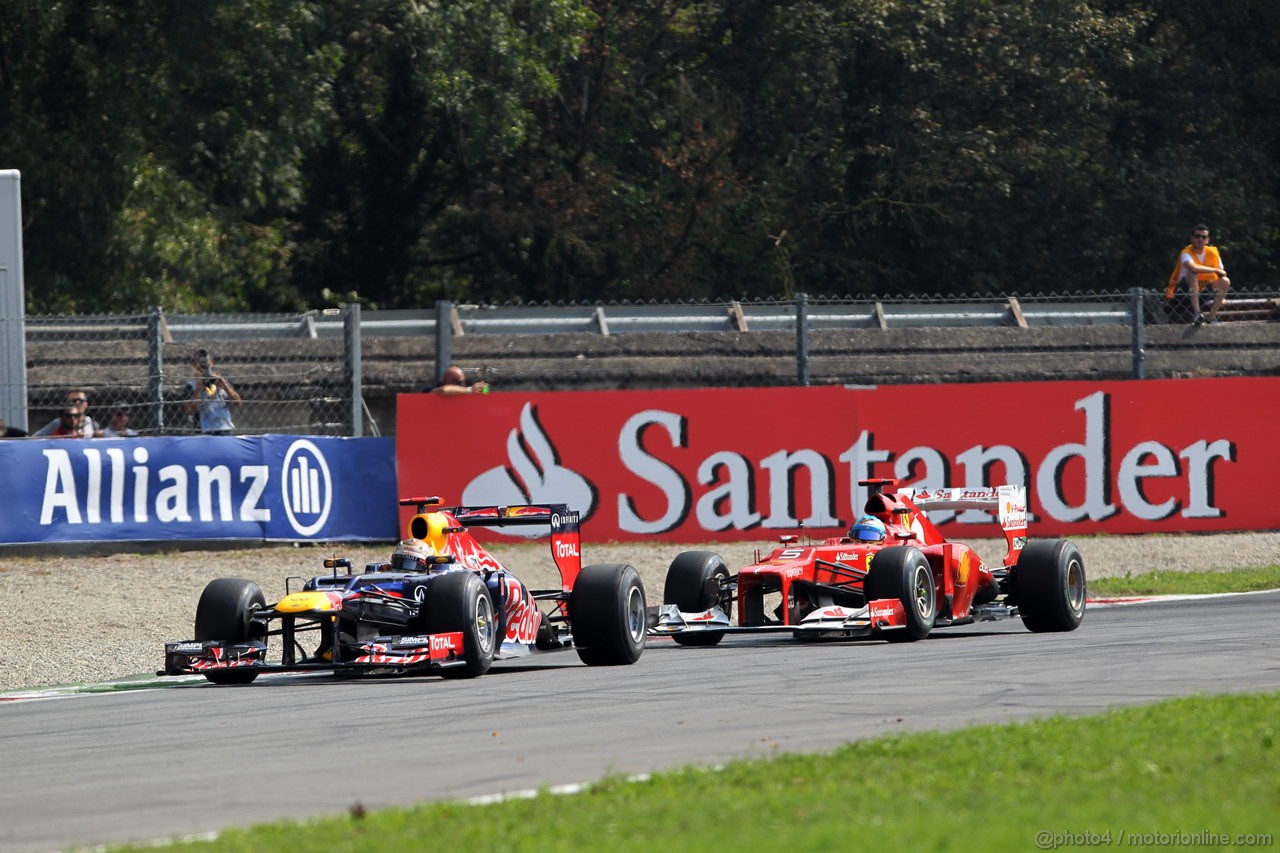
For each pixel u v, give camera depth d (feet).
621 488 214.69
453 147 408.05
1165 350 244.22
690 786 79.51
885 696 113.80
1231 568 206.49
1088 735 88.07
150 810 82.48
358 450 211.82
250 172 336.70
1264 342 247.09
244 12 328.70
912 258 413.59
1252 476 222.28
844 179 410.11
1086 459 219.20
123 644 162.91
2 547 202.18
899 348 243.40
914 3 394.93
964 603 161.89
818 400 216.33
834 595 157.17
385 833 70.64
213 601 135.03
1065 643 145.59
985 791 75.15
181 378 220.43
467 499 213.05
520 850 66.13
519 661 152.76
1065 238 410.72
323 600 128.98
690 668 136.56
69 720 118.21
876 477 216.54
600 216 400.47
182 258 324.39
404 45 371.76
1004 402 218.18
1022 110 405.80
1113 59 408.46
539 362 238.27
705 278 413.39
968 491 169.07
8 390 212.23
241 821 79.00
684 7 413.80
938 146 390.42
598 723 105.81
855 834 66.03
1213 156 425.69
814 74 397.39
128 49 327.06
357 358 217.56
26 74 331.57
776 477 215.72
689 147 416.26
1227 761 79.66
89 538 199.41
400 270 440.45
